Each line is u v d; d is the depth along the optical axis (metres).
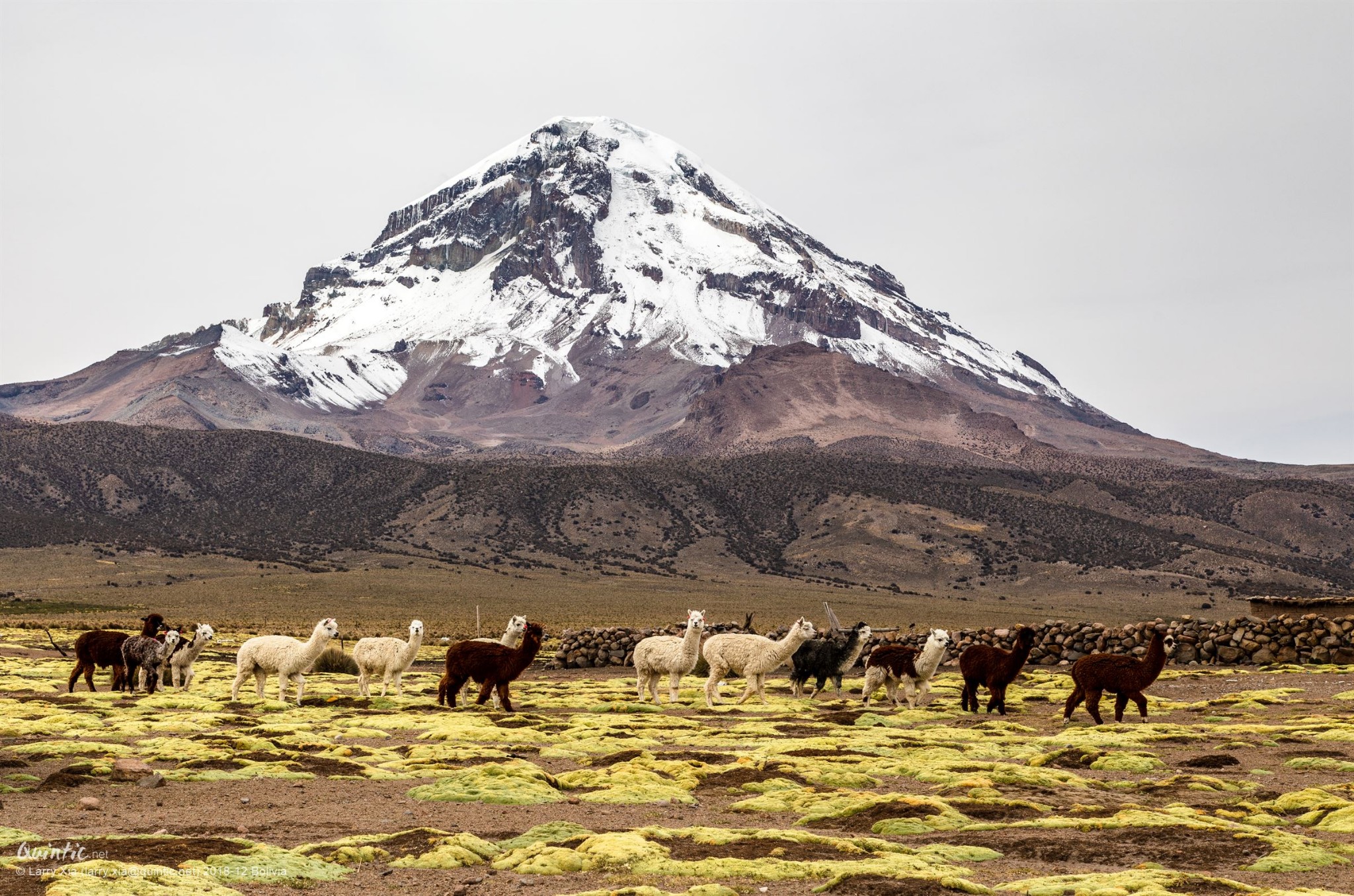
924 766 21.47
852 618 120.25
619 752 22.67
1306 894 12.77
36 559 144.62
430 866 14.38
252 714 29.47
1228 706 31.48
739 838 15.71
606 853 14.64
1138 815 16.80
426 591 135.38
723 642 33.00
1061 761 22.58
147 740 23.97
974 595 165.75
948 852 15.20
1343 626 43.19
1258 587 170.50
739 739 25.58
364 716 29.48
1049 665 46.84
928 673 31.91
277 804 18.06
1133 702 32.53
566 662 53.50
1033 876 14.08
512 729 26.80
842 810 17.80
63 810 17.11
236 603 119.00
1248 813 17.39
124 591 127.00
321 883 13.57
